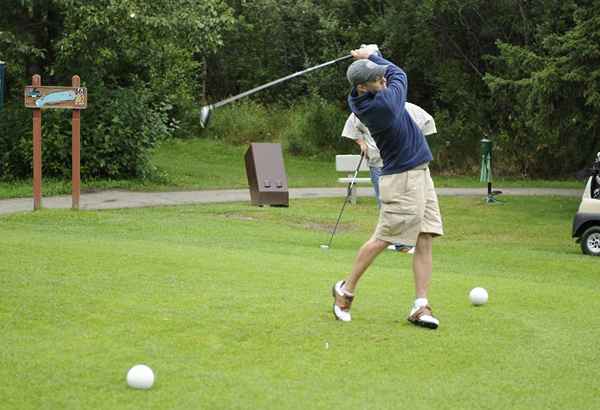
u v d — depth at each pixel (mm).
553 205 19016
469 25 26438
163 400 4605
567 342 5852
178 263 8180
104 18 18547
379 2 28344
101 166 20062
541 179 25828
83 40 19125
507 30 26281
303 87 31484
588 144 22844
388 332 5961
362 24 28078
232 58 31672
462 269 9875
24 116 20000
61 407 4473
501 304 6918
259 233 12719
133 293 6793
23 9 19672
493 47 26859
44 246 8984
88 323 5941
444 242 13297
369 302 6836
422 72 27969
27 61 20469
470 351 5602
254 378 4996
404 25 26016
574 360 5473
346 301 6184
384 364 5316
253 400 4656
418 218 6070
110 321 5996
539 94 18859
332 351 5527
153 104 21531
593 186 12836
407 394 4832
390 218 6082
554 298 7211
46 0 19297
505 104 25906
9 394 4621
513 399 4805
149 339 5629
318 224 14594
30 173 20234
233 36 31172
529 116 20062
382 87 6027
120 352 5355
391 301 6898
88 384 4805
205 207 16172
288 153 28391
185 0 19672
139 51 20109
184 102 28344
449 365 5332
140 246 9453
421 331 6020
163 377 4953
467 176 25953
